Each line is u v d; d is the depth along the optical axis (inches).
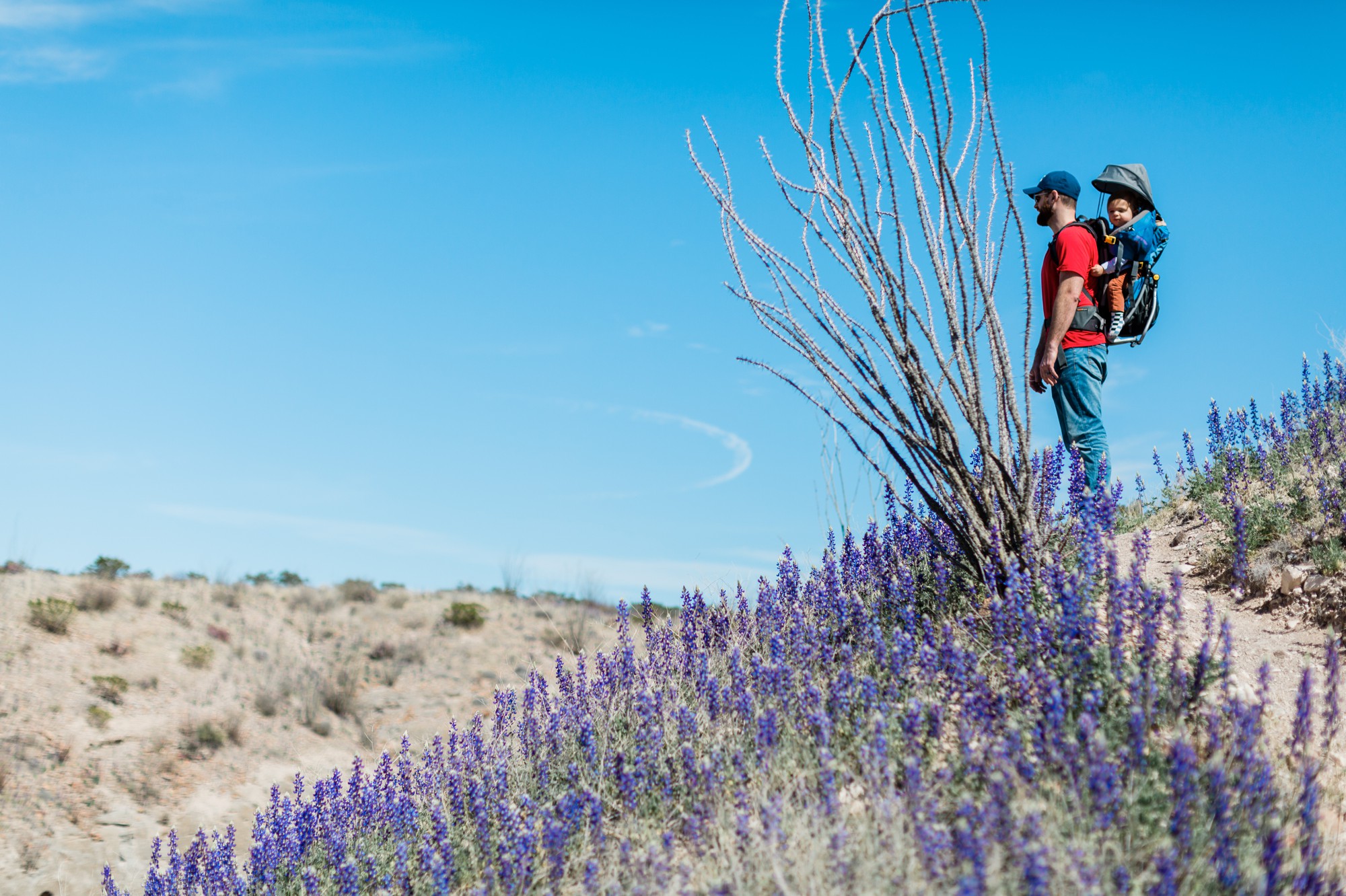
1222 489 267.1
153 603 605.6
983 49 177.5
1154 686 145.1
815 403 207.5
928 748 148.7
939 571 201.0
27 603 533.3
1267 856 116.0
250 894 231.0
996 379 190.1
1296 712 169.2
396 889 184.9
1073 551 205.6
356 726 507.8
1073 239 220.2
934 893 115.0
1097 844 119.7
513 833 173.6
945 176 185.8
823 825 137.7
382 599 736.3
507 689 267.3
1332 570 208.2
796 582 238.7
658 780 172.6
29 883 322.7
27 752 394.3
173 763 419.8
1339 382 301.3
